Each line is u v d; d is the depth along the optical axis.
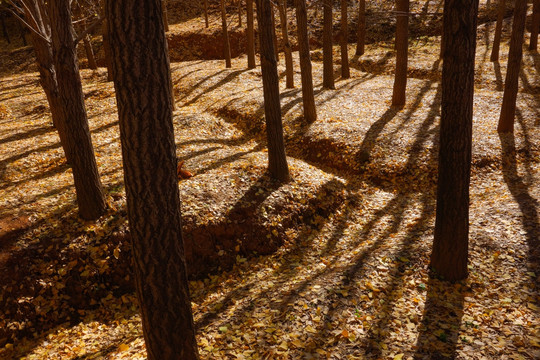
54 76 9.23
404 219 8.62
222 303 6.41
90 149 7.23
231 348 5.14
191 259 7.41
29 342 5.99
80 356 5.54
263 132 13.24
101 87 18.28
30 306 6.27
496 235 6.97
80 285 6.67
